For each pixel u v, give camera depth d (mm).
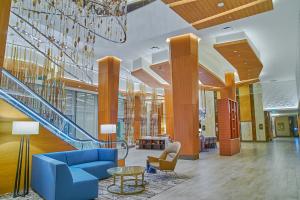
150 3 8492
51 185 3852
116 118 11242
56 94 8367
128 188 4855
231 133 10602
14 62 8086
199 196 4297
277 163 7898
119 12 6465
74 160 5676
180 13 7441
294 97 19766
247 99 20281
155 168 6039
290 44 10562
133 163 8258
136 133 16391
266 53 11977
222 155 10203
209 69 12086
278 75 17438
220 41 9453
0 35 4641
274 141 20344
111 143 7988
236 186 4973
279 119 31688
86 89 14930
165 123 17797
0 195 4488
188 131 8852
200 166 7410
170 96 17156
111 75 11344
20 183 4855
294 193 4418
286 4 7043
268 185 5020
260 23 8305
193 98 8914
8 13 4746
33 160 4953
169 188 4848
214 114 20406
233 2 6805
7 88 6430
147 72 13133
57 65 7863
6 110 4824
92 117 16953
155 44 10281
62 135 6352
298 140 21500
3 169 4645
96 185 4172
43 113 7223
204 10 7266
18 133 4316
